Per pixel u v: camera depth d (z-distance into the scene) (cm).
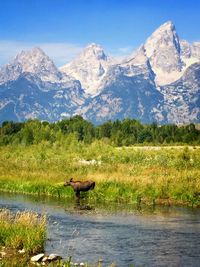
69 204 6081
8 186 7938
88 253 3297
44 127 16250
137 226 4381
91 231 4116
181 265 2981
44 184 7544
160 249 3422
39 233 3506
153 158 9625
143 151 11725
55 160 10394
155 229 4222
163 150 12075
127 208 5681
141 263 3033
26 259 3066
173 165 8650
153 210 5503
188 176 6944
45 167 9600
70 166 9338
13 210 5406
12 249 3334
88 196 6794
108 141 19938
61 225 4425
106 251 3359
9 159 11419
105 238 3806
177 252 3328
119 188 6656
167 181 6700
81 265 2914
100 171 8538
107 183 6944
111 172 8306
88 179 7419
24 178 8344
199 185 6378
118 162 9844
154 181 6744
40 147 13612
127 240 3734
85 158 10956
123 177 7231
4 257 3092
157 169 8062
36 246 3341
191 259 3136
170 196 6294
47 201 6406
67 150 13025
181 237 3859
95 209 5594
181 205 5962
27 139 15262
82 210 5494
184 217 4950
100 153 11706
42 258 3066
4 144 16300
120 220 4741
